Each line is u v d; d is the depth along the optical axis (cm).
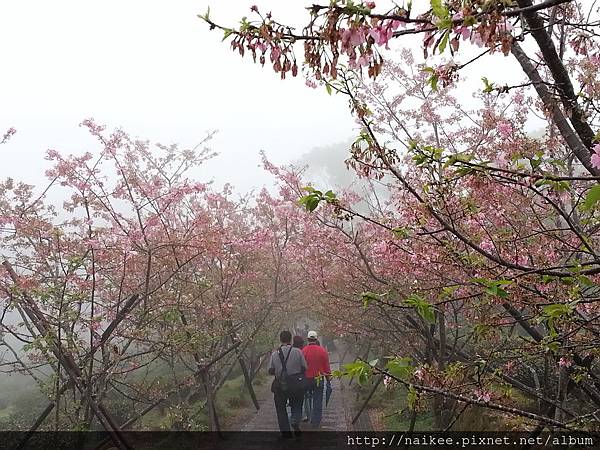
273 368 827
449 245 324
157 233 724
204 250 666
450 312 661
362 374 254
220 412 1003
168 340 645
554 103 305
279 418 816
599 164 232
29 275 579
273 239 1054
